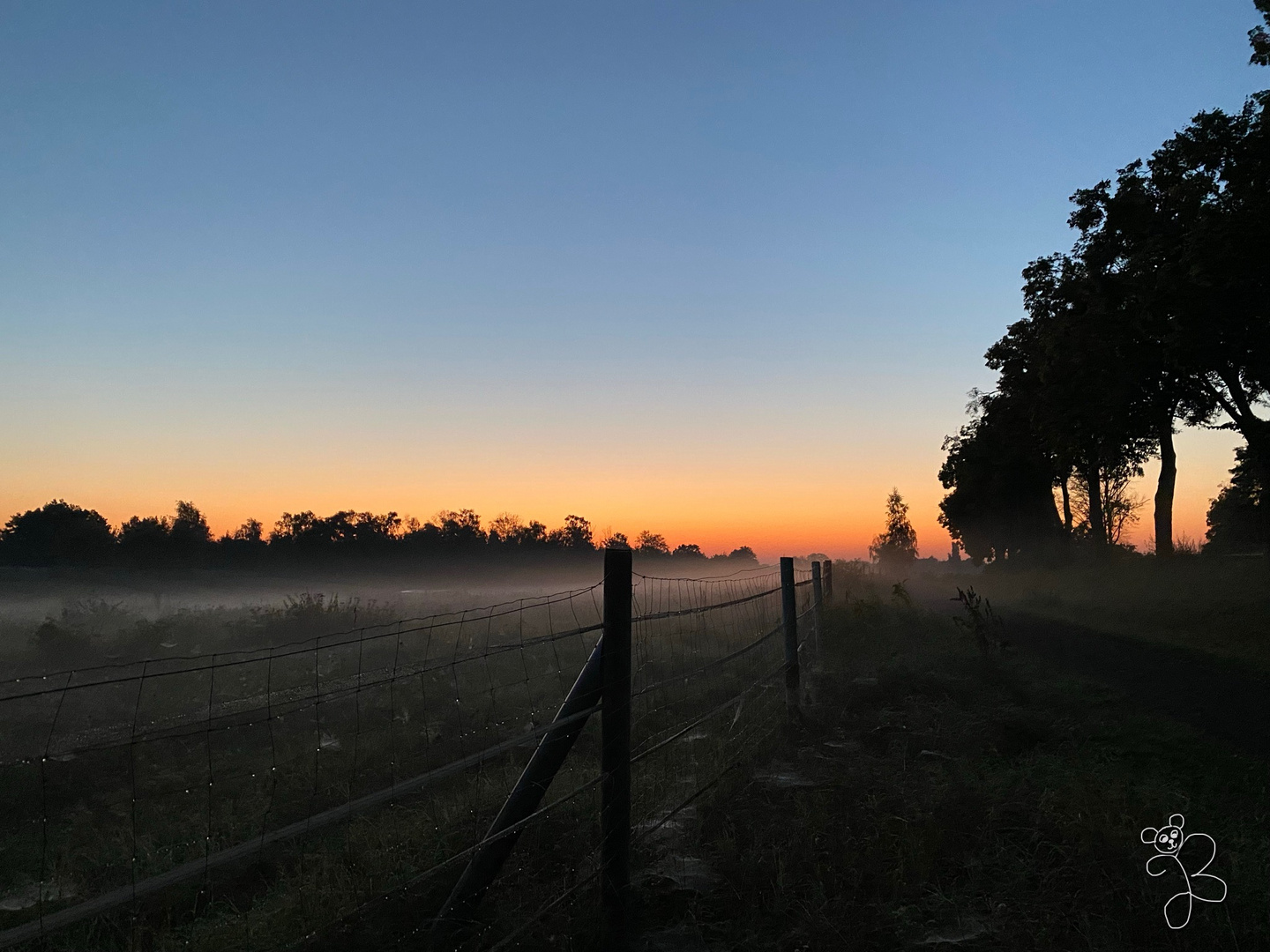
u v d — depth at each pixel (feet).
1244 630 48.34
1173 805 18.40
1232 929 12.74
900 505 243.60
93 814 20.47
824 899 14.02
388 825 17.20
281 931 11.91
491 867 12.25
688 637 38.96
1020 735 25.11
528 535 352.90
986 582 145.07
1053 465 121.90
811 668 34.22
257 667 41.73
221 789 21.83
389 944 11.43
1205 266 69.00
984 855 15.80
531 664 40.50
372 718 29.91
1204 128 76.38
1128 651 45.44
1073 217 94.43
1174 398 93.81
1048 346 95.96
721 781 19.58
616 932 12.73
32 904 14.55
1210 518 197.77
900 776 20.62
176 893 15.16
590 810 18.02
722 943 12.85
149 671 42.47
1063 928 13.28
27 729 28.58
